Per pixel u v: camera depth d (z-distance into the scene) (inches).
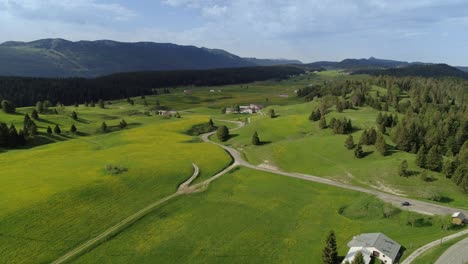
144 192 3969.0
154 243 2970.0
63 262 2630.4
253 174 4753.9
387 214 3380.9
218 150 5944.9
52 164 4867.1
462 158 4527.6
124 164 4842.5
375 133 5187.0
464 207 3442.4
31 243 2800.2
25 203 3346.5
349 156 5017.2
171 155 5526.6
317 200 3882.9
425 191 3806.6
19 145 6471.5
